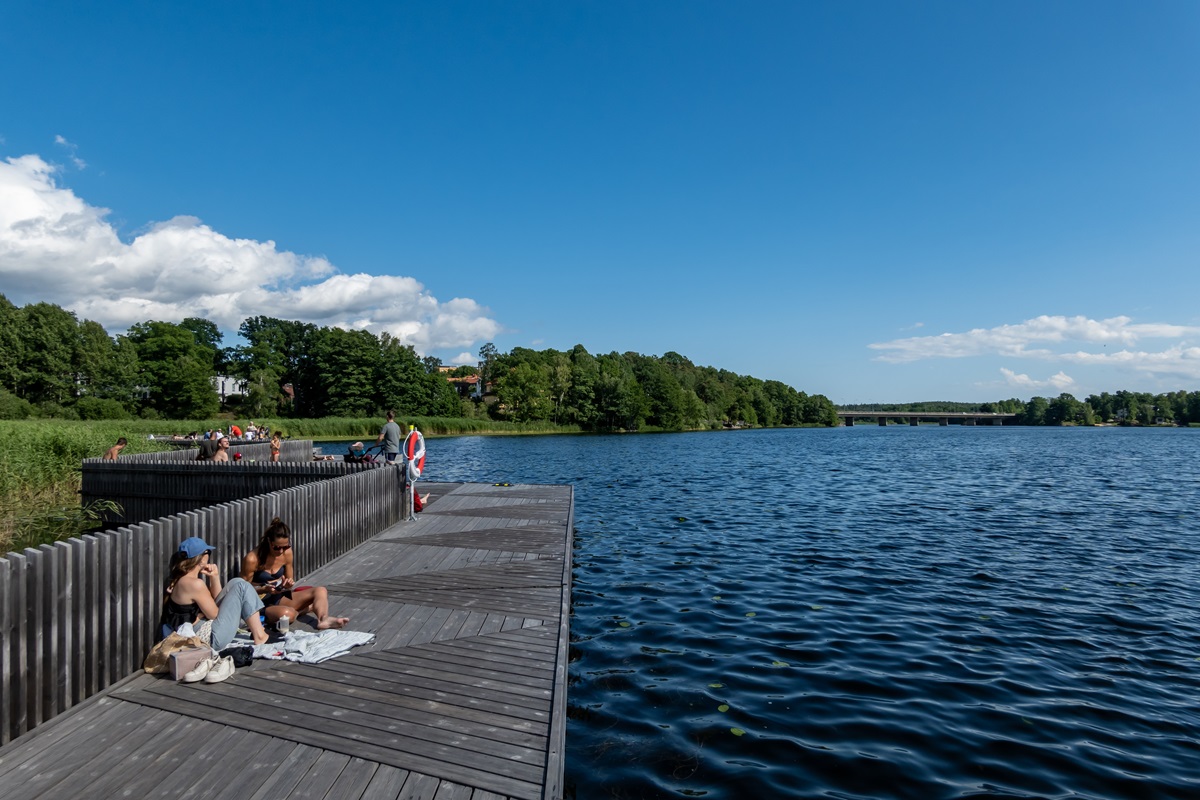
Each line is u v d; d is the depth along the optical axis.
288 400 88.31
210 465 12.88
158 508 13.44
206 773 3.67
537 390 87.94
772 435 93.81
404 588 7.75
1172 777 4.88
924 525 15.86
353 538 10.12
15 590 4.03
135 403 71.31
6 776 3.62
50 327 64.62
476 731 4.19
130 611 5.05
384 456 15.05
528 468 32.12
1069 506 19.31
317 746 3.98
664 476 28.22
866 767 4.97
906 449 53.97
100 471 14.13
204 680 4.95
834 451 49.72
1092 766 5.02
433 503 14.80
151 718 4.34
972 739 5.43
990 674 6.82
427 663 5.37
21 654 4.06
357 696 4.71
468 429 73.88
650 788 4.67
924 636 7.98
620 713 5.88
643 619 8.63
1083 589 10.12
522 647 5.75
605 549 13.02
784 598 9.61
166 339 77.06
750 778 4.80
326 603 6.29
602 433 84.88
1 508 14.12
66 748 3.93
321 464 12.20
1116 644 7.75
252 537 7.10
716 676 6.74
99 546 4.75
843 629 8.24
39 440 17.77
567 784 4.71
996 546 13.37
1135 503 20.08
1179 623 8.52
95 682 4.70
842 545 13.42
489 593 7.52
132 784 3.55
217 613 5.38
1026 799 4.57
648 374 104.31
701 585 10.34
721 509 18.42
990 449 54.72
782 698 6.21
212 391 78.25
